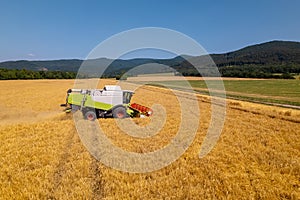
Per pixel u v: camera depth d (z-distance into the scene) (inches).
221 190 264.7
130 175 293.7
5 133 493.0
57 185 272.8
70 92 670.5
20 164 327.3
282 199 253.1
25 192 250.1
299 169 324.2
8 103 1042.7
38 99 1192.2
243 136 493.0
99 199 247.3
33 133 490.9
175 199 247.0
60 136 469.7
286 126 607.5
